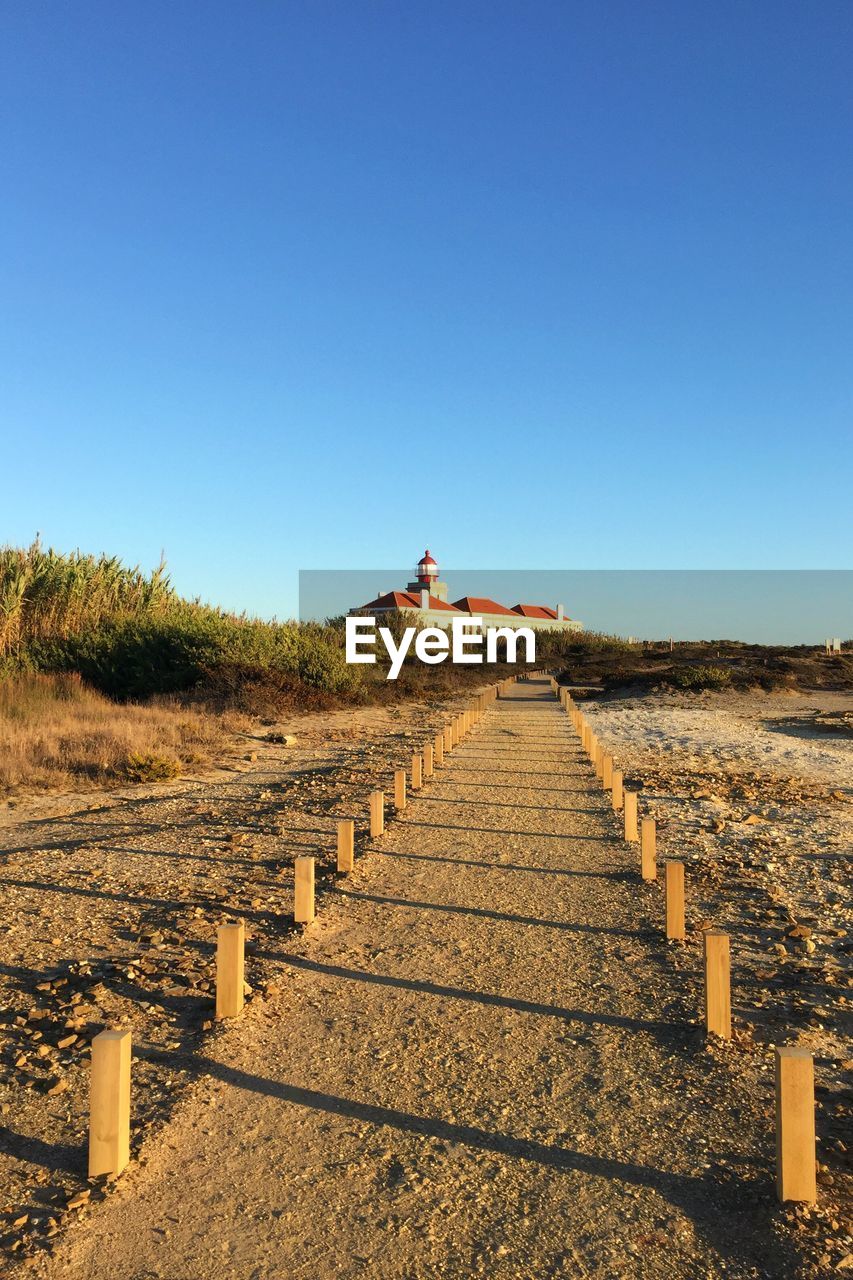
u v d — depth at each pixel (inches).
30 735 759.7
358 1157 173.9
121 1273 140.3
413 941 312.0
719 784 677.9
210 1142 179.3
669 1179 166.7
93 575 1352.1
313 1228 151.7
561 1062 217.5
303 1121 187.8
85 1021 239.3
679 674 1839.3
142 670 1176.8
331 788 655.1
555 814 557.6
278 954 296.8
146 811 564.7
